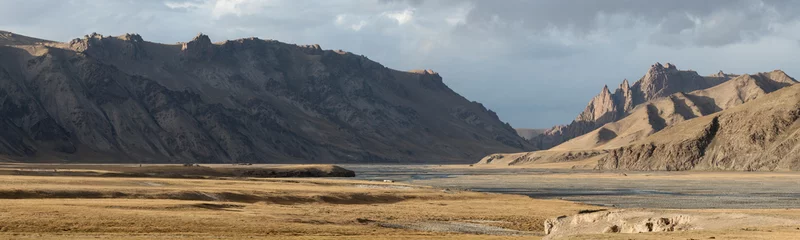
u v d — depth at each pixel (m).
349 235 64.75
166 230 62.56
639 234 50.81
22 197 91.94
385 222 83.81
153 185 124.81
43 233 56.59
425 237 63.00
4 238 51.84
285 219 77.56
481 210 101.94
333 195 118.12
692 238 47.53
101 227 61.66
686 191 165.00
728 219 62.62
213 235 59.91
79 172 182.88
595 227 69.62
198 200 103.75
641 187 184.50
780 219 59.81
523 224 85.94
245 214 80.00
